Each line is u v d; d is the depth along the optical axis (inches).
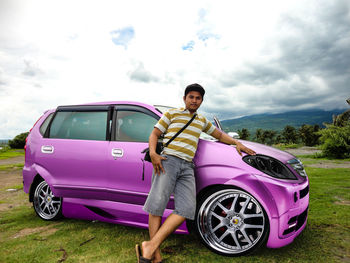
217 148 99.0
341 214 136.3
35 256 94.6
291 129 4798.2
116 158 113.1
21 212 157.2
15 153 1240.2
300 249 95.7
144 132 114.3
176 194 85.4
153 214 82.2
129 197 110.8
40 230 122.6
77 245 103.5
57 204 136.0
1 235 117.3
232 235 93.5
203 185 95.4
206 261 88.2
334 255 90.6
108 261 89.3
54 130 135.4
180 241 105.7
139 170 108.0
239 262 86.9
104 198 117.3
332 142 753.0
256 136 5403.5
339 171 343.9
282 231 87.1
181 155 85.4
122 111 122.0
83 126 128.8
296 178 93.3
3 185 273.4
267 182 87.9
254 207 96.4
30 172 137.2
